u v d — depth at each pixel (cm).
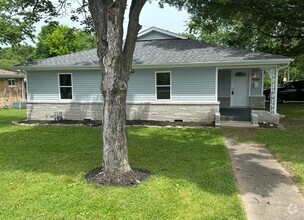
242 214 416
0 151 817
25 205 450
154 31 1673
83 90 1439
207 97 1312
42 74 1474
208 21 1764
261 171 621
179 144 882
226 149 823
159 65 1291
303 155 733
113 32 516
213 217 405
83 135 1048
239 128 1153
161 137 996
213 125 1237
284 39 1855
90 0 556
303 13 1531
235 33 2392
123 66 547
